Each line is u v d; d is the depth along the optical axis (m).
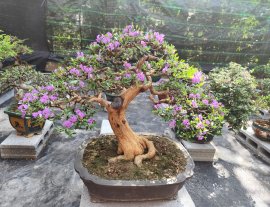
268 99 3.23
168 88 1.83
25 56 5.08
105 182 1.52
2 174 2.43
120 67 1.93
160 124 3.86
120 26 5.25
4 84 2.79
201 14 5.34
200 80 1.81
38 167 2.57
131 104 4.60
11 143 2.64
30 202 2.11
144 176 1.61
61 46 5.32
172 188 1.63
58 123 3.51
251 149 3.36
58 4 4.95
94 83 1.72
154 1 5.14
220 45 5.62
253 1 5.35
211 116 1.78
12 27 4.95
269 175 2.81
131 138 1.83
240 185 2.58
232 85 2.95
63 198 2.18
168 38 5.43
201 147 2.88
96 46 1.84
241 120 2.96
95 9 5.09
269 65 5.22
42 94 1.60
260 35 5.61
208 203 2.28
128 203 1.69
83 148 1.88
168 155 1.87
